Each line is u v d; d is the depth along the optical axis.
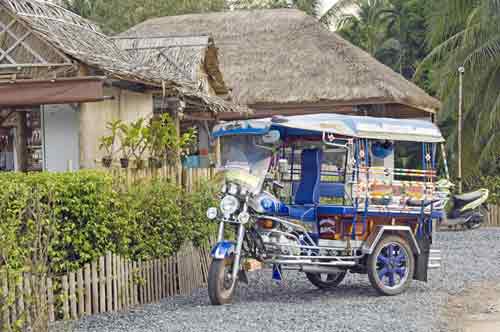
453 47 25.41
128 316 8.62
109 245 9.05
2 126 14.18
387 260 10.33
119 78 12.43
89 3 41.12
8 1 12.51
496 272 12.38
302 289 10.92
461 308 9.38
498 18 23.06
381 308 9.19
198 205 11.29
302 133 10.30
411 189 10.59
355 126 10.05
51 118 13.46
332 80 21.41
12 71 12.63
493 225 22.12
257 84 22.14
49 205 7.81
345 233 10.20
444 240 17.67
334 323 8.16
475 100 24.62
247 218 9.44
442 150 11.10
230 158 10.14
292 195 10.70
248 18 25.83
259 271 12.70
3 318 7.02
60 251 8.38
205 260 11.55
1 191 7.73
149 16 39.03
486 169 26.70
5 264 7.29
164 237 10.35
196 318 8.43
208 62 19.83
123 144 12.55
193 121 19.23
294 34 24.06
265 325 8.04
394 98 20.42
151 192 10.23
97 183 8.90
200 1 40.09
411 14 37.00
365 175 10.16
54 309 8.16
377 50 38.25
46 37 12.23
